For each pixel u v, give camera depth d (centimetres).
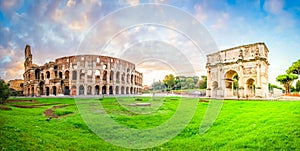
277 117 1689
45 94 7075
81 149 1041
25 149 1003
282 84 6278
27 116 1847
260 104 2722
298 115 1686
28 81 7681
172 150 1074
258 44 5109
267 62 5344
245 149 1092
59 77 6906
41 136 1195
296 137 1191
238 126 1527
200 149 1092
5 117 1658
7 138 1104
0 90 2967
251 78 5153
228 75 5619
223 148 1111
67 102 3381
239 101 3322
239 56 5372
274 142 1160
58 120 1673
